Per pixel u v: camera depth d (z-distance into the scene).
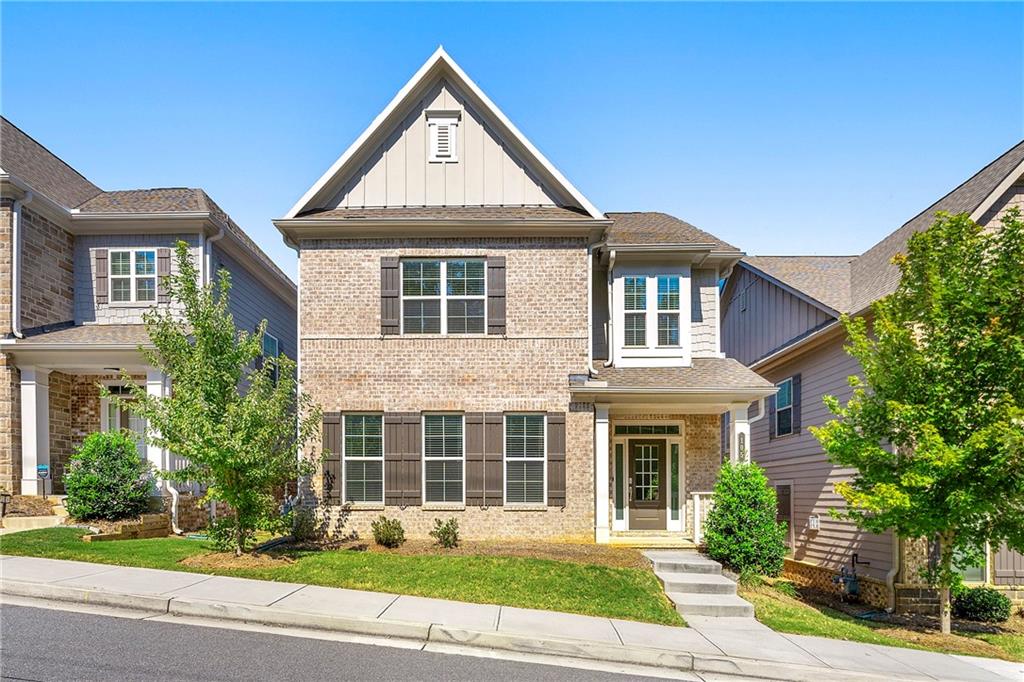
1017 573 13.33
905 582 12.98
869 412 11.25
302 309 14.71
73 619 8.28
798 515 17.89
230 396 11.63
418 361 14.67
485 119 15.45
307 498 14.31
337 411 14.53
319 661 7.28
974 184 15.36
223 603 8.83
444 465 14.57
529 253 14.90
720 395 14.52
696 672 8.01
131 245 17.06
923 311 11.05
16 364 15.21
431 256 14.85
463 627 8.48
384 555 12.04
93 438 14.46
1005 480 10.05
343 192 15.26
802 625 10.21
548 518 14.41
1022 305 10.24
